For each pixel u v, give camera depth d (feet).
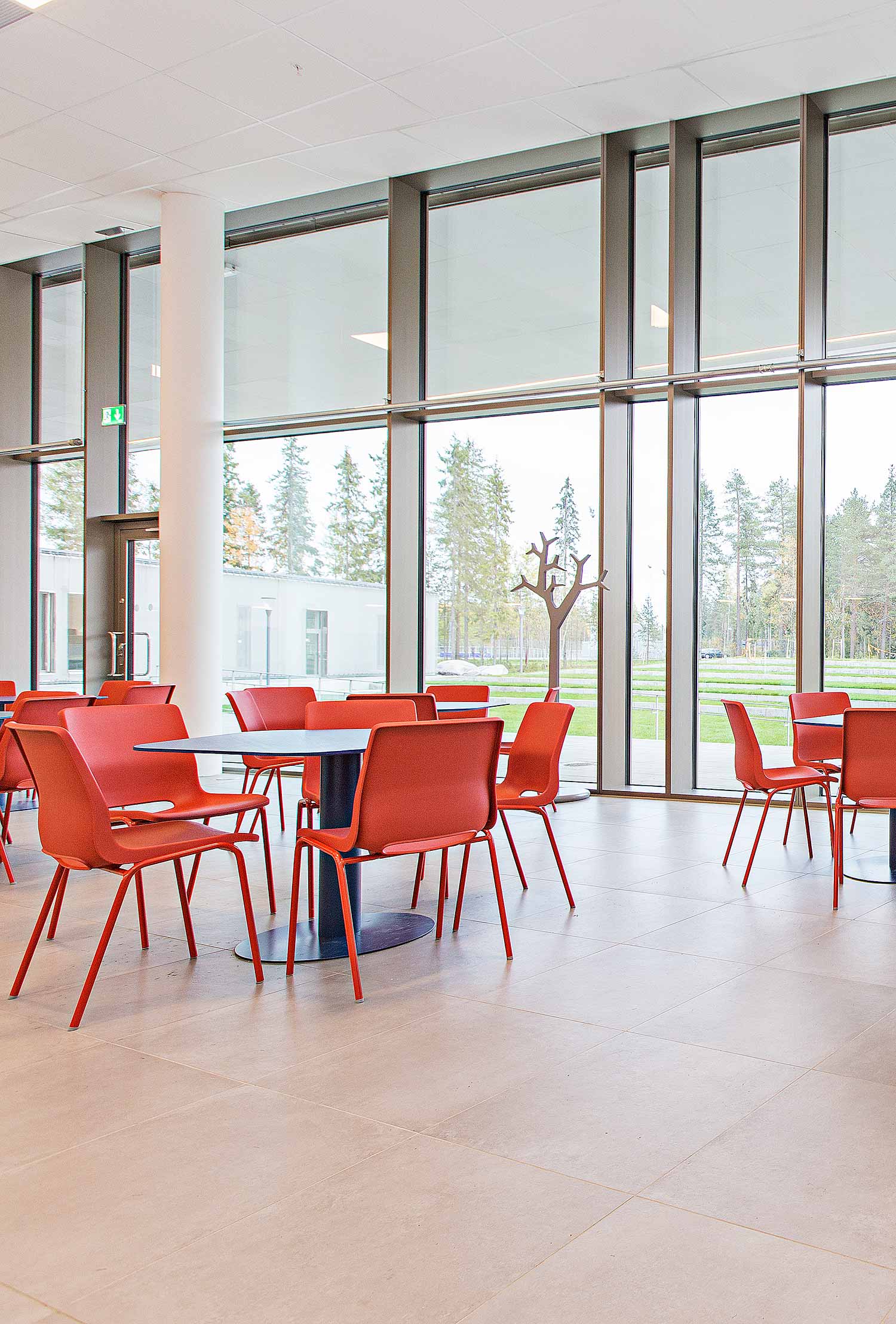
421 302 31.17
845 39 22.24
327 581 34.37
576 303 29.43
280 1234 7.43
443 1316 6.49
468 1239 7.35
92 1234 7.45
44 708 20.47
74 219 33.14
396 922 15.90
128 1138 8.93
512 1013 11.95
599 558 28.19
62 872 12.64
